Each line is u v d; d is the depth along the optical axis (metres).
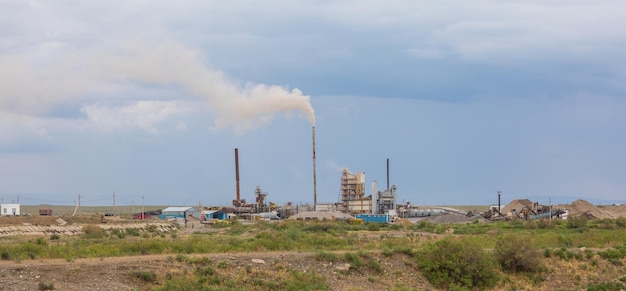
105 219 145.12
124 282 51.12
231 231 120.94
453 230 126.44
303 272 60.12
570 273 71.56
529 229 131.12
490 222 168.38
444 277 63.78
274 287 55.38
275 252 67.81
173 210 199.38
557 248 79.56
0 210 178.00
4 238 97.25
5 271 49.72
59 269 51.41
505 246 71.31
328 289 57.09
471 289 63.31
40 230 117.00
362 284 60.81
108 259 57.34
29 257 57.69
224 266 57.59
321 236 91.81
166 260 57.09
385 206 192.25
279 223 145.75
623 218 146.62
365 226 136.12
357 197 193.50
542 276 69.88
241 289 52.47
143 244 67.69
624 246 83.12
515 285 66.38
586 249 80.31
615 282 68.62
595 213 195.12
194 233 119.62
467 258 65.31
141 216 187.50
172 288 50.41
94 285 49.50
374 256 67.19
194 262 57.34
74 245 69.12
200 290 50.97
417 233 115.38
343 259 64.44
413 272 65.38
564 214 181.88
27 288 47.16
